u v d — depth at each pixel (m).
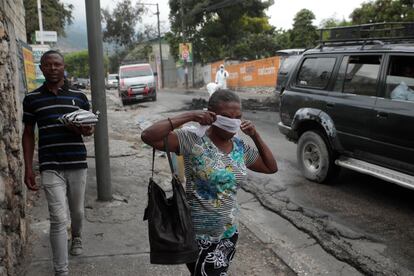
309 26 32.00
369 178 6.71
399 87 5.31
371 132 5.53
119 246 4.17
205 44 37.94
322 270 3.89
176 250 2.30
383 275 3.76
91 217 4.87
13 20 5.85
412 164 5.05
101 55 4.99
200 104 17.70
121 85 21.42
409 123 5.00
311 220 5.04
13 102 3.94
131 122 13.85
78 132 3.45
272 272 3.80
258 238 4.51
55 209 3.39
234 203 2.53
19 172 3.88
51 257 3.91
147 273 3.67
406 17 20.80
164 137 2.41
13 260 3.35
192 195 2.48
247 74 29.80
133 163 7.53
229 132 2.44
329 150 6.28
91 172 6.83
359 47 6.08
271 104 17.25
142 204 5.36
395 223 4.93
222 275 2.56
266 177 6.91
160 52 46.44
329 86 6.35
